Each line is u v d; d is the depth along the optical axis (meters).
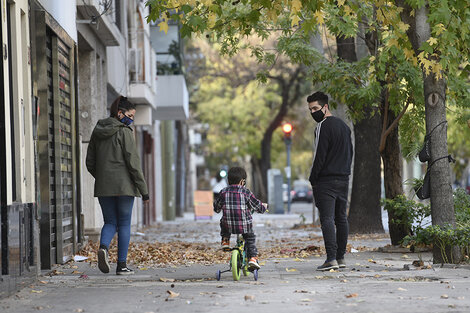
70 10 17.58
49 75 15.54
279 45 19.94
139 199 35.88
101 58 24.02
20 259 11.18
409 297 9.75
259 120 67.62
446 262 13.46
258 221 39.81
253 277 12.59
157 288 11.13
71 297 10.27
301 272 13.25
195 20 12.77
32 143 12.59
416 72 17.39
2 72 11.01
